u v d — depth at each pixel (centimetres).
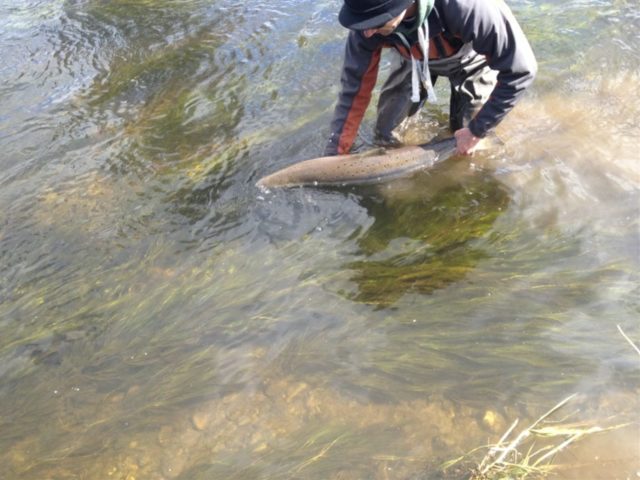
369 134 268
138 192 251
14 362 184
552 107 275
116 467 153
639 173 229
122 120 303
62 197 253
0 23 421
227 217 233
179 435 158
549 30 337
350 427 154
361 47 208
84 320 196
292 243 218
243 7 412
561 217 213
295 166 242
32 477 153
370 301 190
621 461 138
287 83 319
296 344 179
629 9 346
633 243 197
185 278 208
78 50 376
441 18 189
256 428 158
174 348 183
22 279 215
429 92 211
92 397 171
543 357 165
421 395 160
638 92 278
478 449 145
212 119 296
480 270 196
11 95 333
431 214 224
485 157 248
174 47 369
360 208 231
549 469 138
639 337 166
